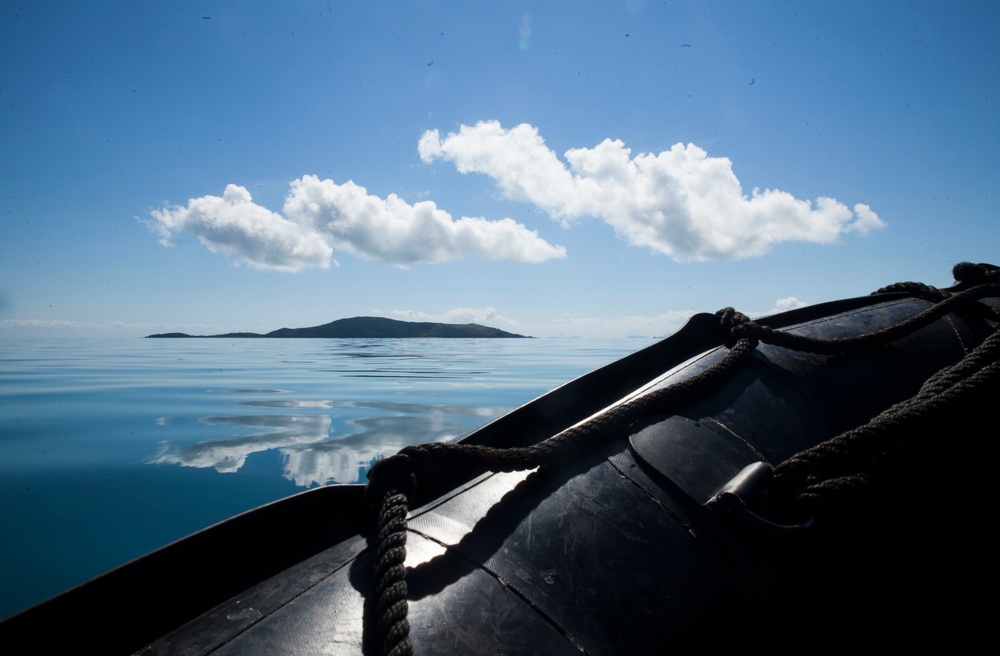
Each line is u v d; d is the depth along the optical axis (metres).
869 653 1.23
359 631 0.95
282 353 17.84
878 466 1.31
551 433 1.60
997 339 1.58
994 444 1.47
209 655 0.91
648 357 1.86
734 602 1.13
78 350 18.34
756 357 1.78
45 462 3.72
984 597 1.33
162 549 1.01
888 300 2.32
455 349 21.08
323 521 1.24
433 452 1.20
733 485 1.20
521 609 1.01
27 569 2.25
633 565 1.12
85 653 0.91
